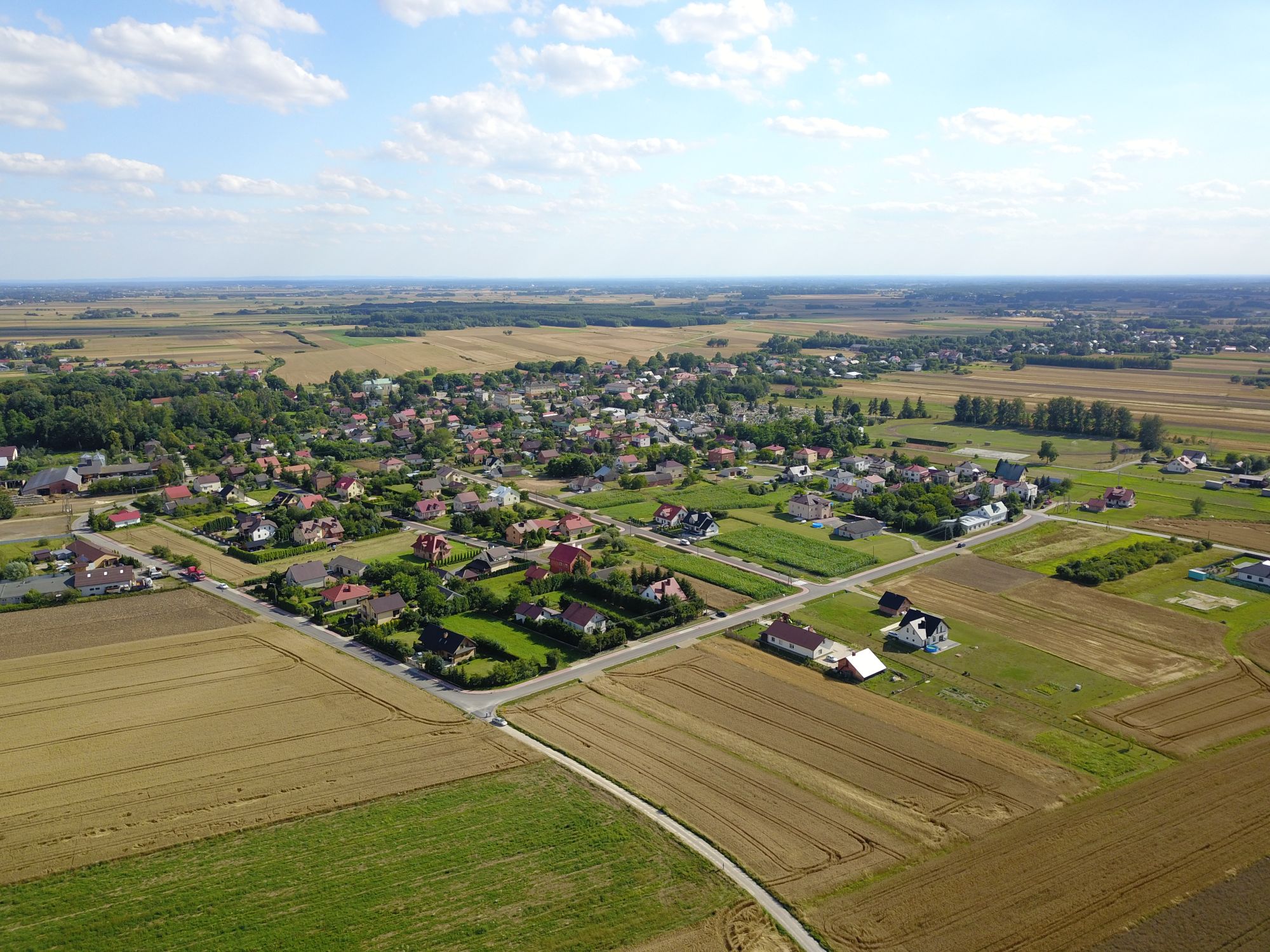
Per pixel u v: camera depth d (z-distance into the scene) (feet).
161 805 221.25
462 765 241.76
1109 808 222.07
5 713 272.10
